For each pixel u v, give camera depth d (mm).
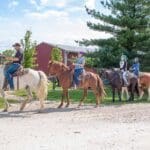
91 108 22000
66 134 13367
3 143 11773
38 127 14938
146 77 27094
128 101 26578
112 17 40688
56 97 29578
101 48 40812
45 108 21984
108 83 26375
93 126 15242
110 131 14055
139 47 40594
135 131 14086
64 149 10961
